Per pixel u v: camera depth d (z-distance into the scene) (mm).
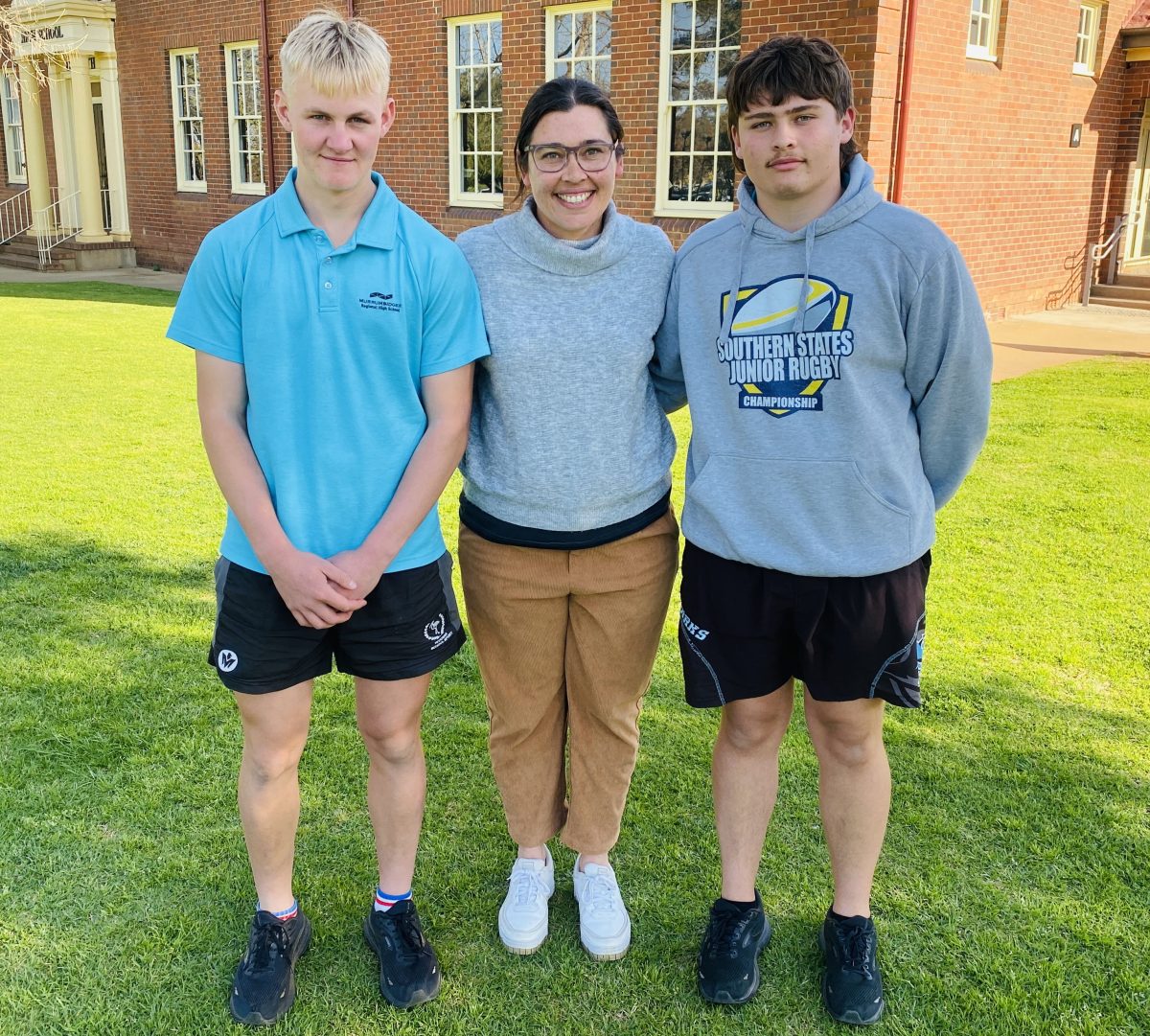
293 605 1835
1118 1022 2027
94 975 2145
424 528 1993
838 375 1881
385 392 1889
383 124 1813
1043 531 4754
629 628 2168
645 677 2246
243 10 13781
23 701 3203
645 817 2705
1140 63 12336
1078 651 3590
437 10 11562
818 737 2133
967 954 2209
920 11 9000
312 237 1818
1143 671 3449
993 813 2682
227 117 14617
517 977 2176
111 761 2896
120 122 16797
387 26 12195
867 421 1889
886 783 2109
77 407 7086
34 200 17406
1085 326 10922
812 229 1866
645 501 2127
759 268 1927
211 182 15250
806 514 1934
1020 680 3385
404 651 1998
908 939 2248
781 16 8891
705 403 2016
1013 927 2285
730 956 2100
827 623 1974
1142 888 2402
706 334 2002
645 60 9898
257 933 2121
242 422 1897
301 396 1865
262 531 1840
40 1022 2021
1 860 2477
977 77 9977
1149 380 7926
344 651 2006
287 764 2045
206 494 5305
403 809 2127
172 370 8383
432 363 1907
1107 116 12344
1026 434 6379
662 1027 2043
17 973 2141
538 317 1976
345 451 1887
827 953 2150
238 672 1933
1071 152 11859
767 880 2453
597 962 2219
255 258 1820
